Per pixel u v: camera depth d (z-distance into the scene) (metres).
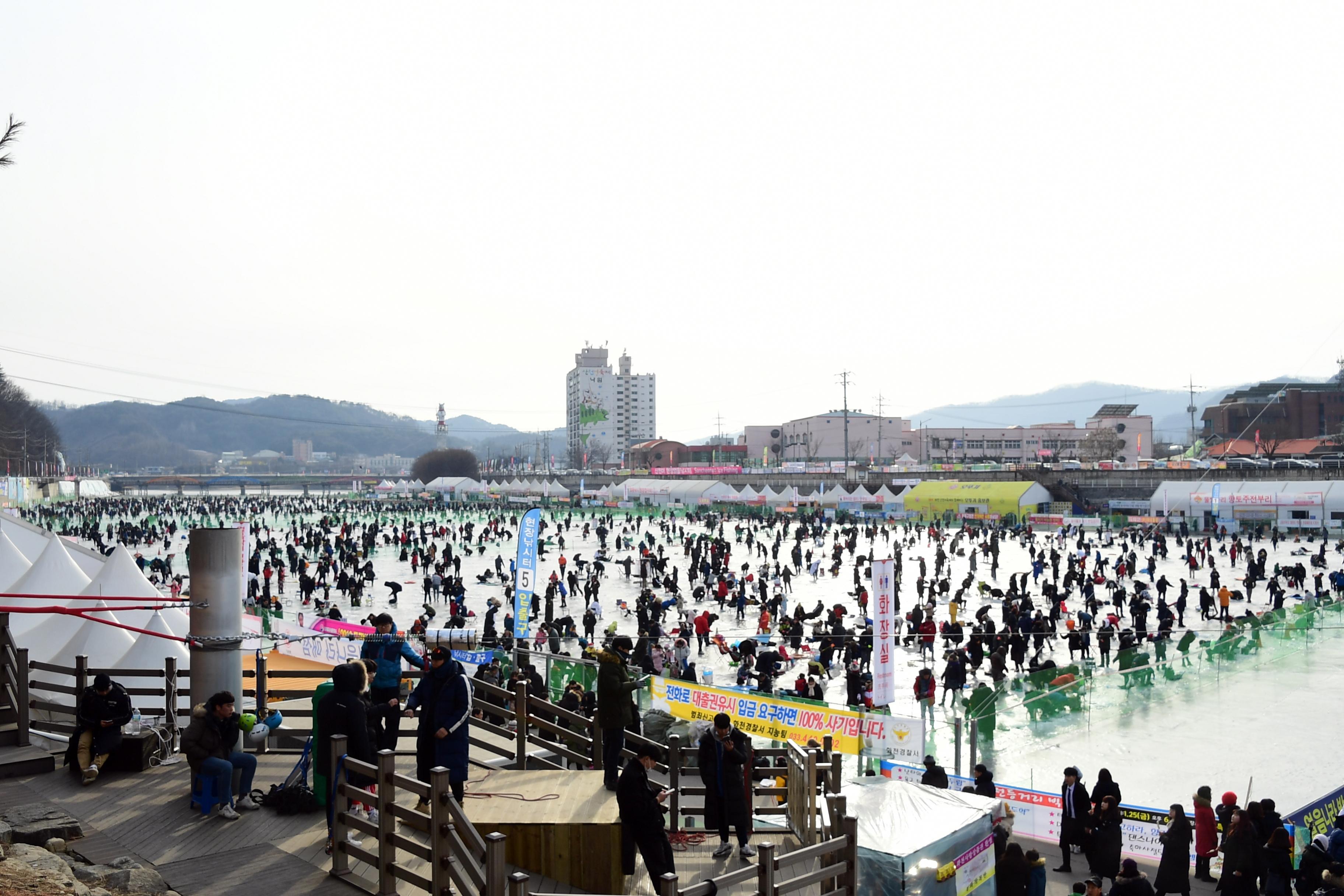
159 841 8.62
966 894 9.13
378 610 43.12
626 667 9.73
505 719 12.56
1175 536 77.31
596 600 39.66
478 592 48.28
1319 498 73.31
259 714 11.73
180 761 10.84
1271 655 26.20
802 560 62.03
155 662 17.31
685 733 16.61
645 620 30.91
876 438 187.25
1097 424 180.25
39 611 10.90
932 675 24.61
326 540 68.00
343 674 9.12
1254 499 76.69
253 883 7.79
